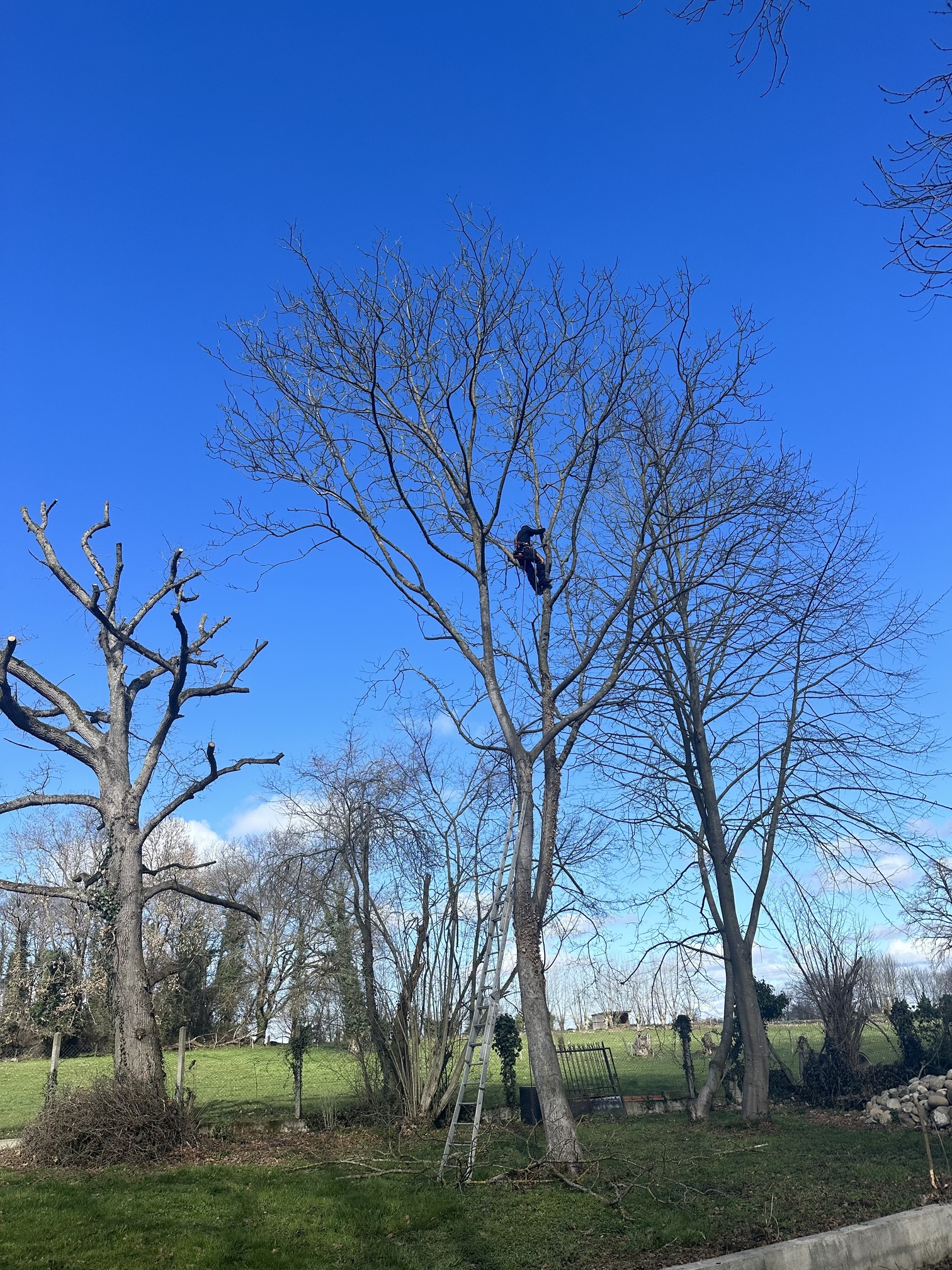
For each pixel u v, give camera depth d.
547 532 16.64
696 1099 20.33
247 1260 9.14
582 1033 39.19
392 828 21.20
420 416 15.93
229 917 38.00
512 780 17.25
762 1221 10.24
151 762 20.05
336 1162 14.09
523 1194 11.65
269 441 15.39
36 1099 25.61
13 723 19.44
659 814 21.45
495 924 14.82
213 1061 33.31
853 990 24.08
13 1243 9.55
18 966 37.44
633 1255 9.27
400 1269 8.95
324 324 15.05
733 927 20.77
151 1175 13.65
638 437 15.57
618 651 17.17
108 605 21.28
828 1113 21.23
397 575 15.82
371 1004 20.17
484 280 15.08
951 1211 9.51
